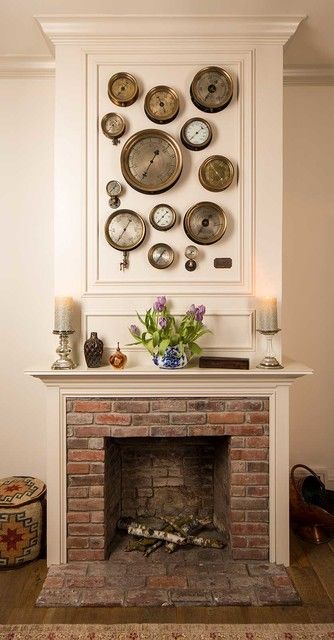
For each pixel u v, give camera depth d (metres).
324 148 2.90
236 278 2.46
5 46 2.68
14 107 2.84
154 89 2.43
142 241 2.45
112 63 2.45
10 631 1.89
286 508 2.34
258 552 2.35
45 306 2.88
